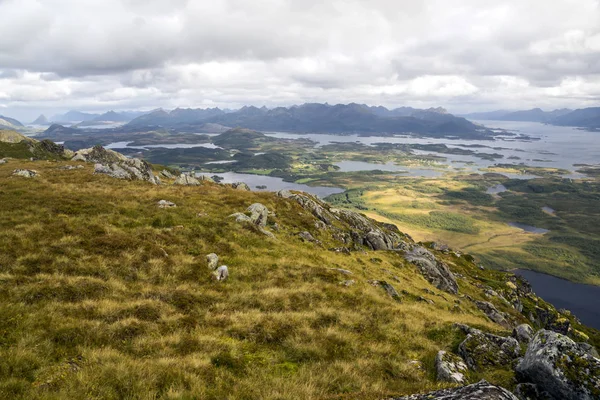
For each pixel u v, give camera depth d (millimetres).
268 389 11688
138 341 14070
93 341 13656
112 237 26219
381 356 16578
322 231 50375
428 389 13070
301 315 19781
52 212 29688
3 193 33188
